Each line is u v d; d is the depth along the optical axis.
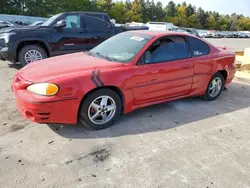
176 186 2.31
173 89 3.95
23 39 6.25
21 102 2.96
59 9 39.88
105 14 7.68
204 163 2.69
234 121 3.86
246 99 5.04
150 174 2.46
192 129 3.50
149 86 3.61
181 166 2.62
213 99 4.82
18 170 2.44
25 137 3.07
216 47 4.77
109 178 2.38
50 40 6.56
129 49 3.71
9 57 6.29
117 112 3.44
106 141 3.06
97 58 3.74
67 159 2.65
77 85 2.99
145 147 2.96
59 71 3.16
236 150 3.00
